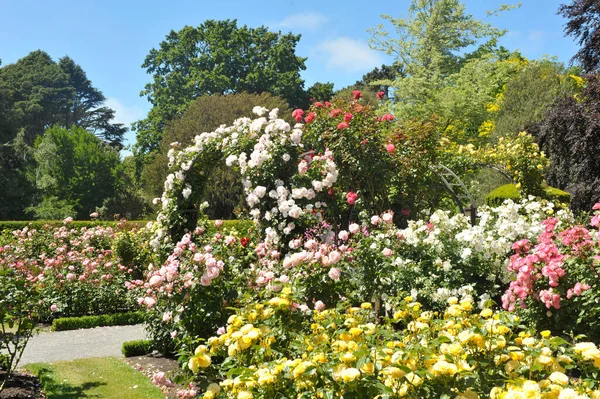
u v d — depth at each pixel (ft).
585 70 58.18
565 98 47.60
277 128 23.13
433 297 18.56
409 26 84.64
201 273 16.62
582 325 14.70
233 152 24.39
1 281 15.56
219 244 20.95
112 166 104.01
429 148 30.99
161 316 19.27
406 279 19.07
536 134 48.78
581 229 14.97
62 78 139.23
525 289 15.14
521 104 70.44
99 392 15.96
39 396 15.60
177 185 25.09
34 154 98.73
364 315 11.48
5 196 90.22
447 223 21.22
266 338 10.28
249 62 101.55
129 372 18.06
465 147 37.63
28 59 146.30
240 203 73.46
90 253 33.35
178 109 94.58
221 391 9.41
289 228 21.45
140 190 100.73
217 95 84.58
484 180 54.39
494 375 8.46
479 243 19.25
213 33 100.73
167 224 24.84
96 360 19.81
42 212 88.69
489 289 19.33
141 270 35.37
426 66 83.71
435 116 32.89
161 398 15.42
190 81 95.96
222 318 16.49
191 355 10.94
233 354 9.65
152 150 98.58
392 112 75.05
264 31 106.63
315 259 16.92
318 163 22.81
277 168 22.63
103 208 91.20
